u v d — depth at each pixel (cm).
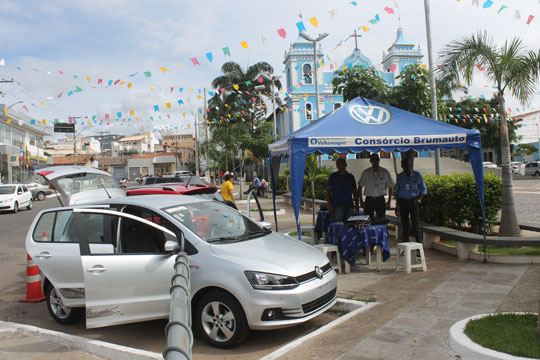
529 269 666
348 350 404
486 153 4762
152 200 562
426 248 892
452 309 503
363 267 756
